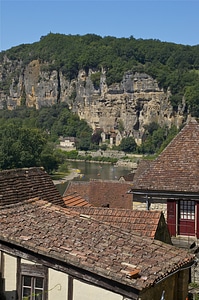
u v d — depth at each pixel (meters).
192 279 20.66
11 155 138.62
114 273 11.66
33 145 145.12
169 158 27.20
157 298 12.90
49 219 14.47
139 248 13.62
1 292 12.79
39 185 22.41
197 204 25.50
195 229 25.55
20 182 21.12
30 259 12.58
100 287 11.89
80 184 42.75
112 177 139.00
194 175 26.08
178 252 14.15
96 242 13.30
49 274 12.41
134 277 11.69
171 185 26.00
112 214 19.44
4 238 12.66
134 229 18.47
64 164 175.38
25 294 12.67
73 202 26.67
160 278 12.11
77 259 12.07
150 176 26.73
